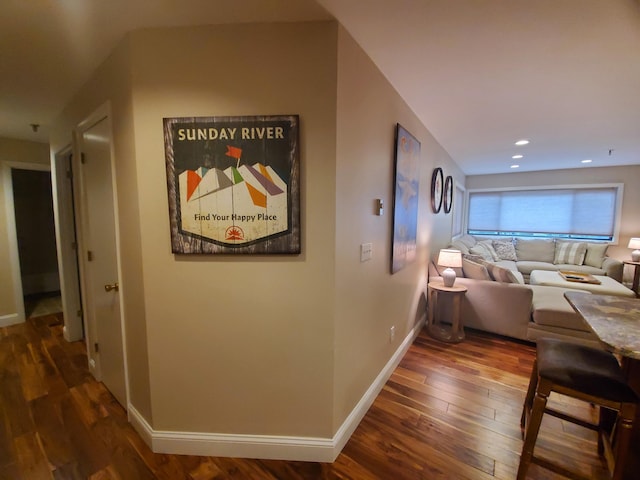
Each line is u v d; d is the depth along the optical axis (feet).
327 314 4.93
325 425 5.15
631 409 3.89
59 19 4.36
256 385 5.16
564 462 5.20
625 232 17.56
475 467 5.08
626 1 4.08
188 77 4.66
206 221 4.81
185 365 5.18
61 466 5.11
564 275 14.03
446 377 7.84
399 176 7.38
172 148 4.70
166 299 5.07
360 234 5.74
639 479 4.37
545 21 4.54
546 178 19.49
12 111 8.24
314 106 4.61
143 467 5.08
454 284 10.86
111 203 5.99
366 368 6.41
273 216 4.75
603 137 11.02
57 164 9.57
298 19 4.48
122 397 6.53
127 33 4.75
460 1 4.10
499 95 7.30
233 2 4.06
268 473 4.96
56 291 16.67
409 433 5.84
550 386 4.39
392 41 5.10
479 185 21.66
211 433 5.30
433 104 7.90
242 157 4.67
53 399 6.95
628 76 6.26
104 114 5.71
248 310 5.01
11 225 11.46
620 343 3.64
